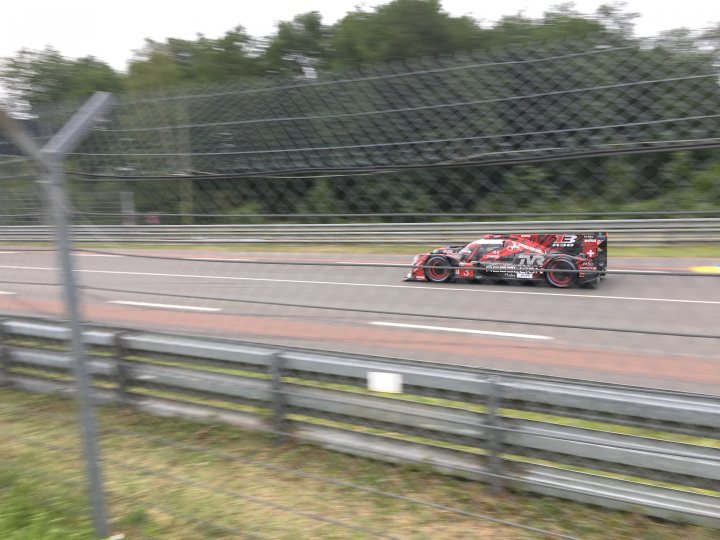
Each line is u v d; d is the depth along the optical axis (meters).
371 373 2.79
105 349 3.71
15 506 2.55
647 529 2.20
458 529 2.29
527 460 2.67
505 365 4.28
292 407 3.09
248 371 3.21
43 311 5.88
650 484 2.33
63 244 1.86
